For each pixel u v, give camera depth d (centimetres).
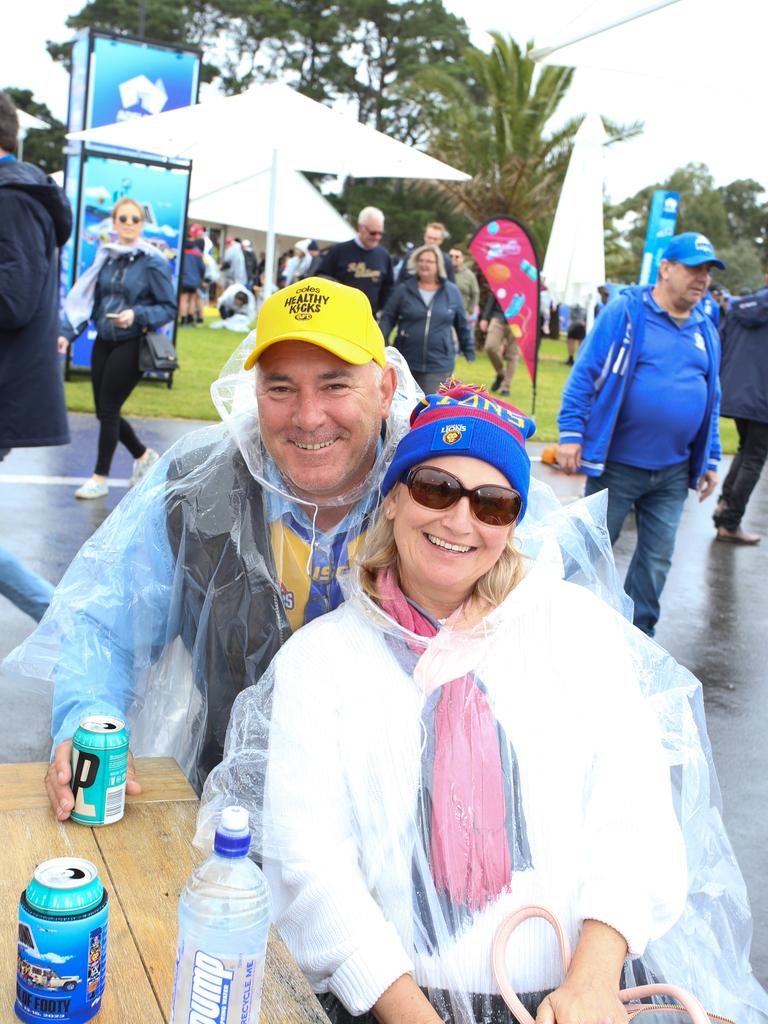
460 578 175
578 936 169
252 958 127
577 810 175
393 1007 155
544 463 911
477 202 2881
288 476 193
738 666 495
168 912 150
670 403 413
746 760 390
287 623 197
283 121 712
